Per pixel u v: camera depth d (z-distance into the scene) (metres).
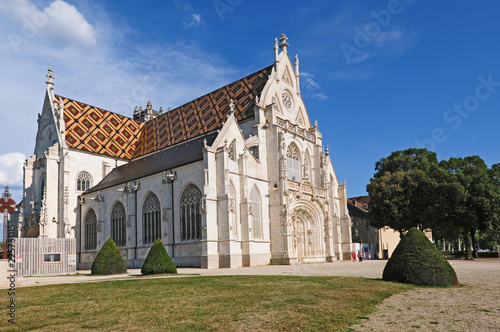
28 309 16.39
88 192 70.31
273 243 56.53
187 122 75.19
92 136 78.19
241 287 22.36
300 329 12.61
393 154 91.44
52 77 81.19
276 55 66.19
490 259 67.31
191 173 53.25
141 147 82.75
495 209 64.88
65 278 36.03
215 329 12.60
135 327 12.88
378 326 13.08
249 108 62.97
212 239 48.44
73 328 12.88
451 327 12.86
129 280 29.30
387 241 99.94
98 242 65.44
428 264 23.38
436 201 66.56
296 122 68.25
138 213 60.16
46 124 78.81
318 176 68.44
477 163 79.56
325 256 65.19
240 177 52.94
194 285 23.92
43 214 68.25
